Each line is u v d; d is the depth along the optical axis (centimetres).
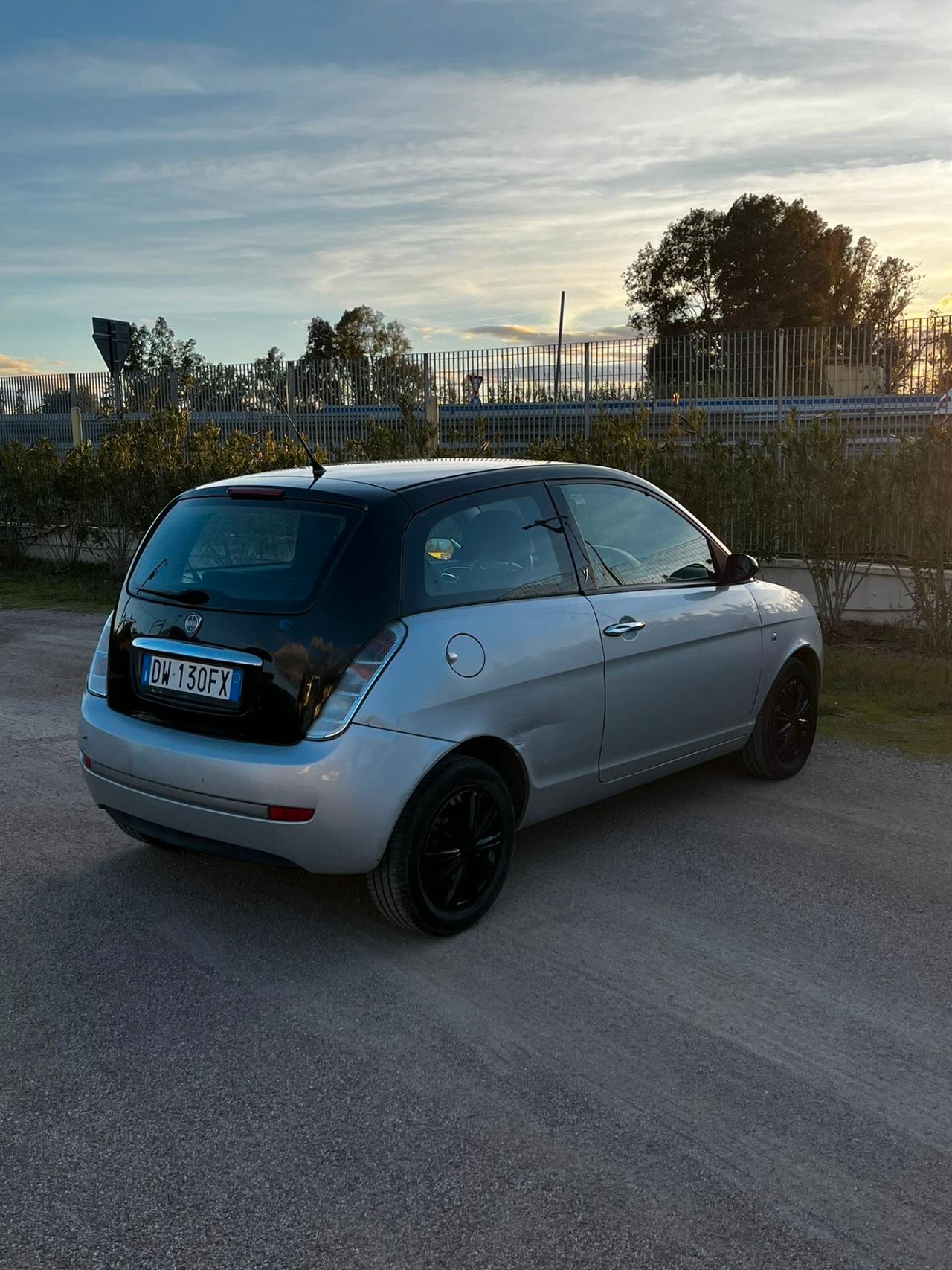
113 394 1833
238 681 364
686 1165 262
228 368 1684
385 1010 338
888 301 6500
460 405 1371
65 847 480
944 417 976
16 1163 268
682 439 1084
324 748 348
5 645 1031
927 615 902
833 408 1073
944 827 497
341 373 1526
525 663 396
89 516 1555
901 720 696
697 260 6272
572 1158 266
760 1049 313
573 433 1197
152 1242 240
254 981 358
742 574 513
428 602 374
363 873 362
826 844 475
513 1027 327
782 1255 233
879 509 930
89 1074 306
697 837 485
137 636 398
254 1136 277
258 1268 232
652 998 343
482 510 407
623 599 449
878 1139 272
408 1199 252
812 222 6209
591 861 457
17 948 383
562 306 1977
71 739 670
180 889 433
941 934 387
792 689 562
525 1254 235
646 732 460
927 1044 315
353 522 374
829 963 365
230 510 404
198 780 364
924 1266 230
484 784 386
